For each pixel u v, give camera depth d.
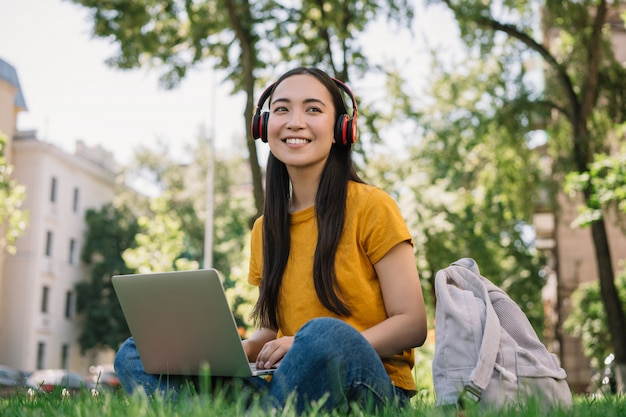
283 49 14.05
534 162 19.19
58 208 38.66
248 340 3.13
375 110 14.23
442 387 2.64
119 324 40.53
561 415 2.26
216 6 13.73
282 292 3.04
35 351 36.88
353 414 2.24
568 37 18.20
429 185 23.19
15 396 3.08
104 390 2.94
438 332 2.72
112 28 13.67
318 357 2.38
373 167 21.12
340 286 2.91
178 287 2.58
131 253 25.78
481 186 22.27
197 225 42.38
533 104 18.27
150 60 14.36
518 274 31.38
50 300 38.16
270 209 3.15
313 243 3.01
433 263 21.56
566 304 28.42
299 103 3.12
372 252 2.93
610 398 3.15
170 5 14.21
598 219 16.72
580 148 17.80
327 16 13.49
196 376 2.82
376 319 2.93
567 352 28.17
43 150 36.91
